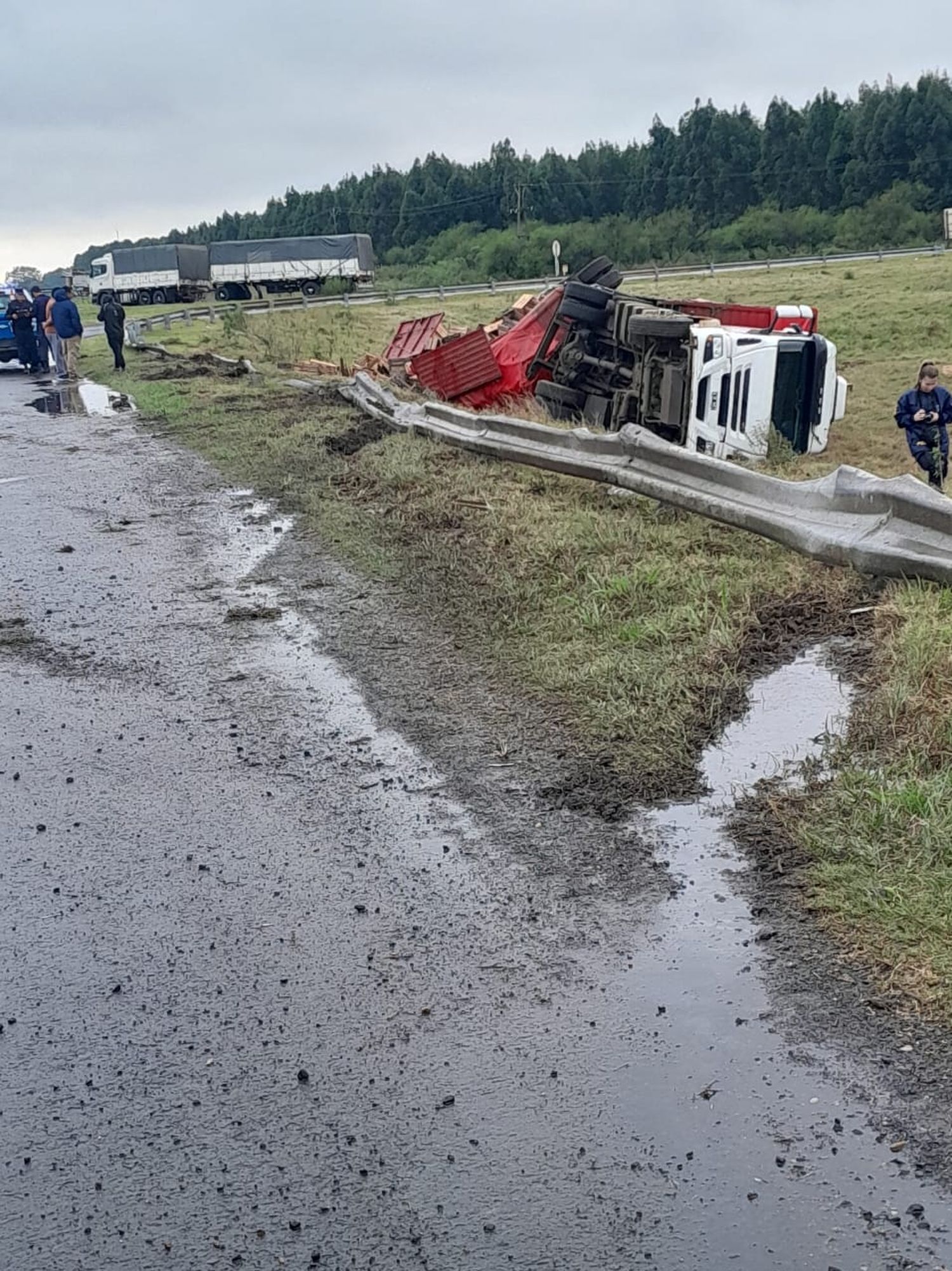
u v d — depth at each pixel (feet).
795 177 367.04
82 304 245.04
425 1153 11.62
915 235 306.76
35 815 19.29
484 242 317.42
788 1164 11.16
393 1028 13.50
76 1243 10.82
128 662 26.11
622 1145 11.55
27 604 30.78
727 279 192.24
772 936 14.56
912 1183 10.81
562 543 29.68
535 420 49.19
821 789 17.61
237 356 98.73
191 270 228.63
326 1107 12.33
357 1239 10.67
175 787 19.98
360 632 26.71
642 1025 13.23
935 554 23.34
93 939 15.69
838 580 24.80
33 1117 12.49
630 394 52.42
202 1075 12.93
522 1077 12.57
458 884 16.37
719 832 17.07
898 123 355.15
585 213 391.04
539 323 58.54
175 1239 10.80
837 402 51.11
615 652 23.36
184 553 34.71
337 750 20.88
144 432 57.98
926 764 17.60
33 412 69.05
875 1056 12.40
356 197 446.60
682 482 31.14
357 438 48.96
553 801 18.39
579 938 14.93
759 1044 12.76
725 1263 10.14
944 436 42.01
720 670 22.02
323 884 16.62
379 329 138.21
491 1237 10.58
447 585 28.99
